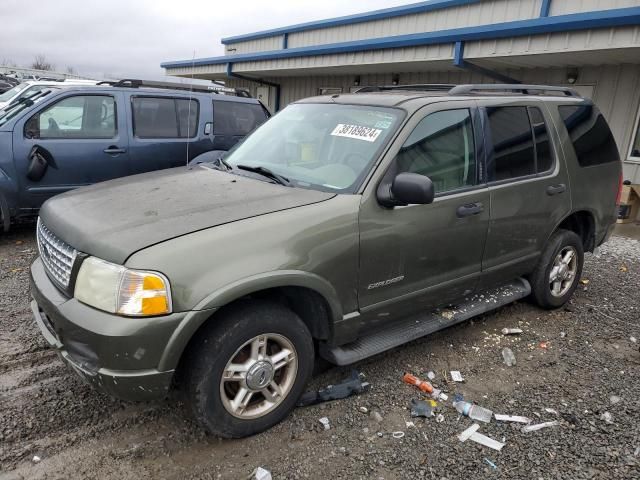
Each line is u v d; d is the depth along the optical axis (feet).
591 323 15.43
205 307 8.19
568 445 9.68
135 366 8.00
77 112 21.62
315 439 9.59
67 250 8.93
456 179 12.01
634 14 23.97
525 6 33.45
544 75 35.37
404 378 11.66
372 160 10.68
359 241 10.10
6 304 14.82
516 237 13.71
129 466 8.74
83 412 10.09
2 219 20.31
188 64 67.31
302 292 9.90
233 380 9.05
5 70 111.04
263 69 52.47
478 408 10.54
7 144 19.81
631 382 12.05
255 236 8.90
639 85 30.55
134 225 8.79
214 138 25.40
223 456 9.07
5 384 10.90
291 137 12.67
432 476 8.77
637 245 25.31
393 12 42.68
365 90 15.60
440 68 40.06
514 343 13.89
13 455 8.80
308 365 10.00
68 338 8.48
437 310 13.01
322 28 51.96
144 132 23.25
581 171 15.56
